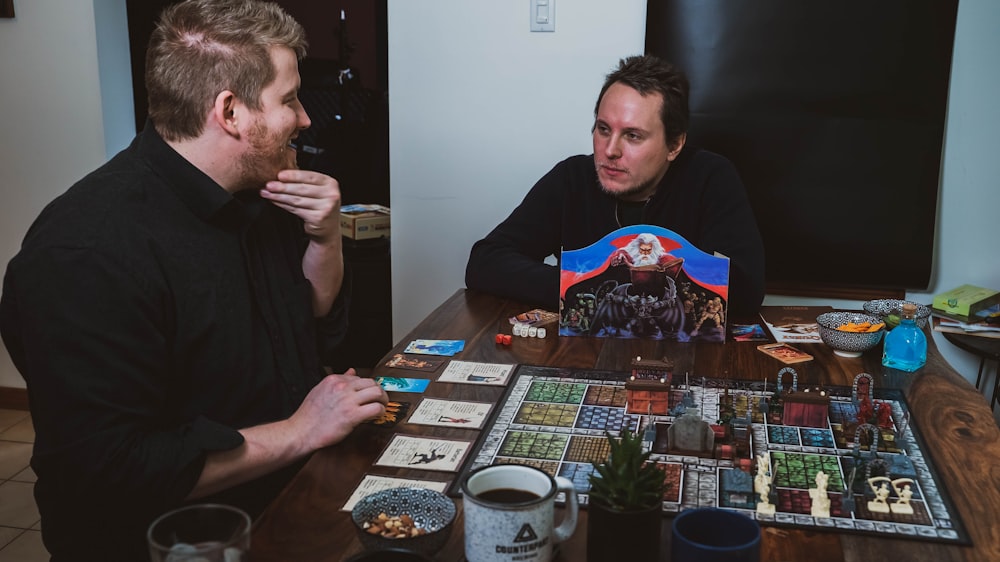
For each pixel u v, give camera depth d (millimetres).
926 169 2646
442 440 1367
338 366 3404
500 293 2176
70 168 3215
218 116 1420
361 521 1076
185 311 1410
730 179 2246
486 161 2936
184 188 1438
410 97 2930
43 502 1412
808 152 2699
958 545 1082
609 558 998
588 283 1863
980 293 2582
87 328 1276
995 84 2582
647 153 2066
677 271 1829
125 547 1400
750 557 928
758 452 1330
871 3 2568
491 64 2850
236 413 1497
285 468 1561
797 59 2643
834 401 1522
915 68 2586
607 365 1705
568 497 1040
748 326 1966
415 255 3070
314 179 1615
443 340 1855
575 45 2779
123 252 1336
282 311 1606
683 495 1199
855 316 1862
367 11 3863
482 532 977
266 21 1446
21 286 1290
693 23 2676
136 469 1261
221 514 938
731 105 2711
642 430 1363
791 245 2771
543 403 1513
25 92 3176
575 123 2844
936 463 1294
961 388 1592
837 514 1152
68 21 3082
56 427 1271
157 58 1427
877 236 2713
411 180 3002
